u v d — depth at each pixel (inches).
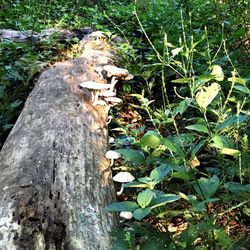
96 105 63.6
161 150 41.7
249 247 39.6
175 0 114.8
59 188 38.7
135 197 50.4
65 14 139.8
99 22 132.0
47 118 53.2
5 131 69.6
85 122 55.6
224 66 76.3
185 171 34.3
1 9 130.1
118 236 31.6
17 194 36.4
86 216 36.5
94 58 82.7
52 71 71.7
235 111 57.6
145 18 109.1
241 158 39.2
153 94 84.4
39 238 32.5
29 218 33.9
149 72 75.9
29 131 50.2
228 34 85.3
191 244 32.9
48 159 43.2
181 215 46.5
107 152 49.8
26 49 95.2
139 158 36.1
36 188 37.8
